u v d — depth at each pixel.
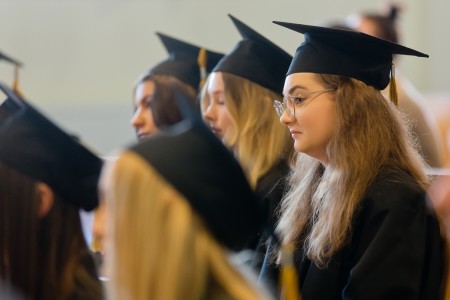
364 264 2.95
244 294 1.91
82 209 2.50
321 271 3.10
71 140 2.53
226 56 4.08
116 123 9.92
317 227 3.15
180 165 1.97
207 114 4.01
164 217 1.90
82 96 9.97
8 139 2.52
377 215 3.01
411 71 9.16
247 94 3.95
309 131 3.15
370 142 3.11
